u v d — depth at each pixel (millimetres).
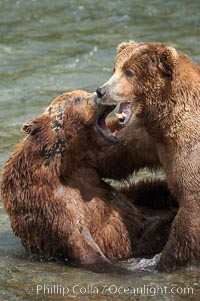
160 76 13352
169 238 13375
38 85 21938
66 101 13758
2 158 17391
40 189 13539
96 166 14344
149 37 25688
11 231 15023
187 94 13359
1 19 27938
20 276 13203
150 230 14219
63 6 29219
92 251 13484
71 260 13578
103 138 13656
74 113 13633
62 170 13727
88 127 13742
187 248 13156
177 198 13578
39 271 13375
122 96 13516
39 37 26109
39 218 13602
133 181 16219
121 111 13641
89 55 24234
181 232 13172
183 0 29578
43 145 13562
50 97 21000
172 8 28766
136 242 14109
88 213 13758
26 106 20500
